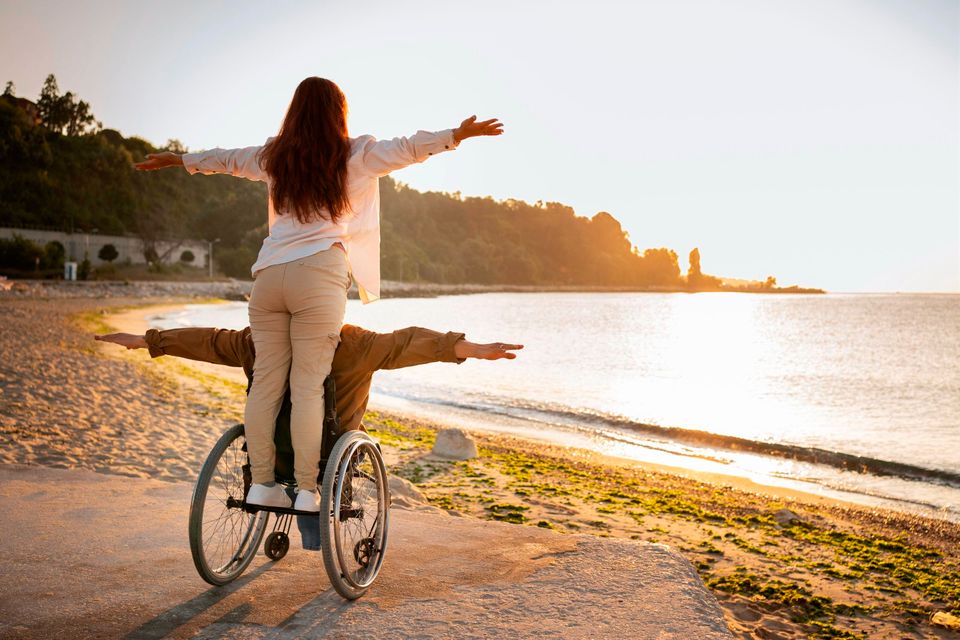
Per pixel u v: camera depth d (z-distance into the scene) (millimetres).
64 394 11664
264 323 3111
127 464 7422
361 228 3266
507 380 28469
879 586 6352
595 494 9406
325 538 3000
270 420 3119
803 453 15008
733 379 32062
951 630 5285
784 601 5629
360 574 3428
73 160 139625
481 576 3574
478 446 13383
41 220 120062
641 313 118188
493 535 4277
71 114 167875
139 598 3205
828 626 5133
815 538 8125
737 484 11820
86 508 4590
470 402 21156
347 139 3156
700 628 3035
